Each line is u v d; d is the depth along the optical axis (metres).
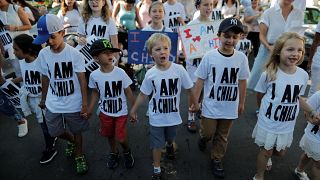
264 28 4.05
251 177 3.24
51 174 3.30
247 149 3.76
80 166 3.28
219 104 3.02
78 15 5.21
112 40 4.28
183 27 3.91
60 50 2.90
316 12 7.39
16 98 3.84
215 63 2.90
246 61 2.94
